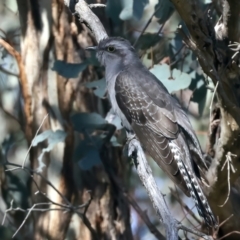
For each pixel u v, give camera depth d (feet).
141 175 28.53
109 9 37.96
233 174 34.86
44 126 40.88
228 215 36.70
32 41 41.37
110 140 38.32
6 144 46.32
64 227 40.34
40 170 37.35
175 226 25.73
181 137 35.40
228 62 32.45
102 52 38.78
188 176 33.40
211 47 31.73
